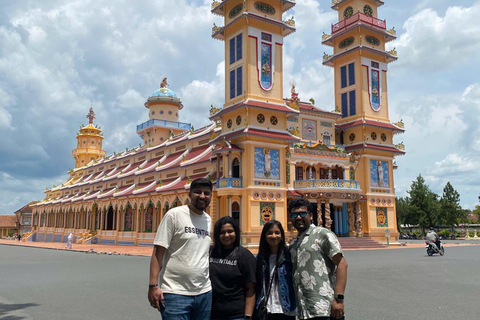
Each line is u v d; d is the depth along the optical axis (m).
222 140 39.97
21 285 16.84
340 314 5.91
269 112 39.88
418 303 12.21
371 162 47.66
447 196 78.38
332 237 6.27
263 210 38.03
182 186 44.06
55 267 24.39
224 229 6.66
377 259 27.23
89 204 68.69
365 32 49.66
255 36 40.28
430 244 30.53
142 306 12.19
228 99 41.56
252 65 39.69
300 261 6.39
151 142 66.81
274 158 39.69
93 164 85.88
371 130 48.25
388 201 48.31
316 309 6.03
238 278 6.51
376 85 50.06
